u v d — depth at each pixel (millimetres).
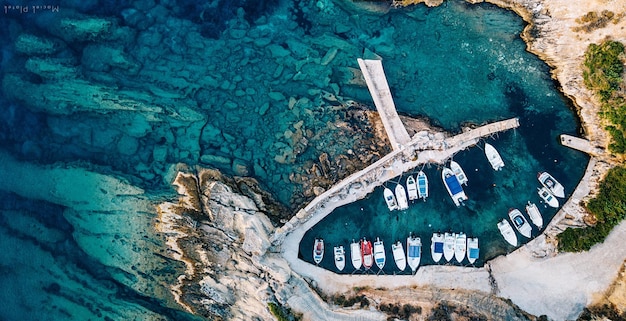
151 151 37938
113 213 36500
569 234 34000
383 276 35219
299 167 37062
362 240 35812
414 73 37938
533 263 34594
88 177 37156
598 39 34969
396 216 36094
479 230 35688
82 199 37000
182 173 36719
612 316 32625
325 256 35688
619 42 34250
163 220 35750
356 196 36188
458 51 37781
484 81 37312
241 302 34688
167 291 35781
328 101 37906
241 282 34625
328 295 34938
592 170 35156
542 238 34906
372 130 37188
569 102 36219
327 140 37312
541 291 34062
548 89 36594
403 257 35406
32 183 37906
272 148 37531
